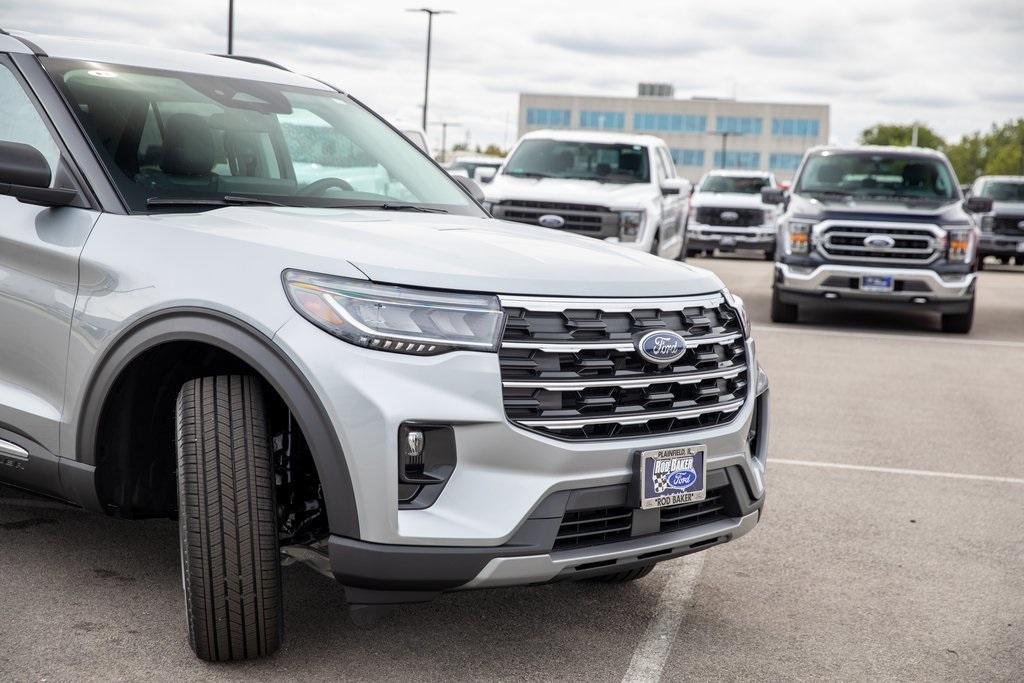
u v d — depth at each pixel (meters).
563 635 3.66
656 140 15.02
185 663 3.26
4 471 3.80
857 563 4.57
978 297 17.48
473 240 3.46
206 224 3.41
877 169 13.26
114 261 3.40
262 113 4.30
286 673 3.23
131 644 3.38
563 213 13.29
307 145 4.32
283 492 3.37
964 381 9.34
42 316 3.58
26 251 3.65
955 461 6.45
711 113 126.81
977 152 159.88
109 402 3.42
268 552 3.10
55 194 3.58
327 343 2.94
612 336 3.18
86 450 3.47
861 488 5.76
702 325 3.43
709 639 3.70
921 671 3.52
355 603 3.04
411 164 4.66
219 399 3.11
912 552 4.73
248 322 3.03
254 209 3.71
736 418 3.52
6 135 3.90
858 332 12.49
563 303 3.12
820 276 12.42
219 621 3.12
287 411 3.35
